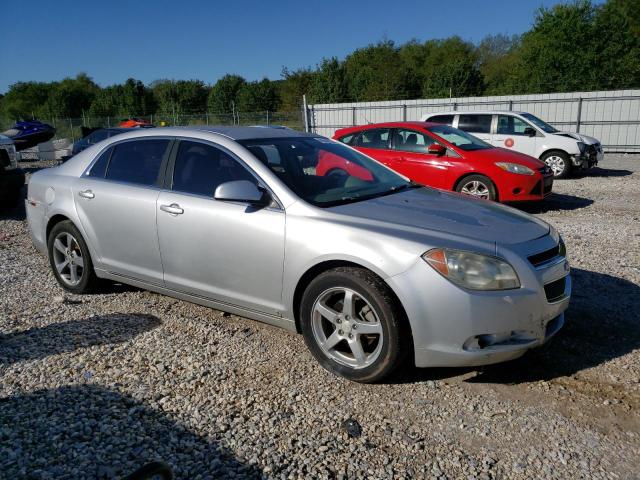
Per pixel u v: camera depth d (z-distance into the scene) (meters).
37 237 5.27
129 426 2.95
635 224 7.82
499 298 3.06
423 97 42.75
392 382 3.41
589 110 19.98
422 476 2.56
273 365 3.64
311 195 3.72
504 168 8.66
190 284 4.11
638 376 3.43
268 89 44.16
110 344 3.96
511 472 2.58
